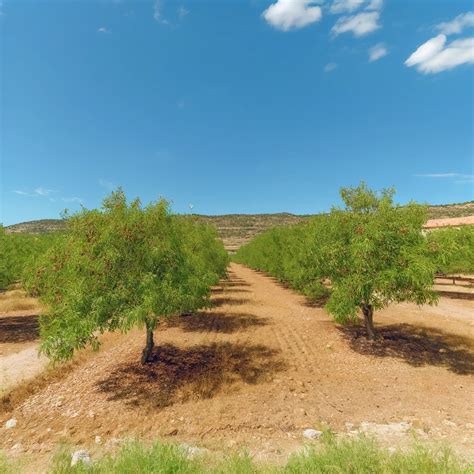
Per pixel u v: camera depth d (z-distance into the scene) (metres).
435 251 10.66
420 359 10.99
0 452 5.98
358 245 10.52
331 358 11.21
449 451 5.11
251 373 9.81
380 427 6.83
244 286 31.55
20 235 30.03
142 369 10.01
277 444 6.19
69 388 8.85
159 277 9.11
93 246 8.46
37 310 19.92
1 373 9.87
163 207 9.72
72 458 5.52
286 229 29.98
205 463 5.38
